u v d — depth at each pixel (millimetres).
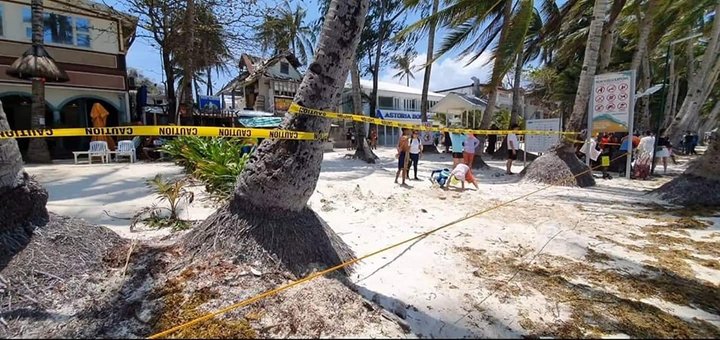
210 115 17328
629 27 18594
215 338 2258
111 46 15289
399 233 4770
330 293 2807
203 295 2664
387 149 24859
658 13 14484
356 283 3213
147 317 2461
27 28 13328
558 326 2602
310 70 3283
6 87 13094
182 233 4047
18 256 2811
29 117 13930
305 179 3293
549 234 4699
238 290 2740
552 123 11305
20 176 3010
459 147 10383
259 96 23234
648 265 3738
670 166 14406
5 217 2850
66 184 7629
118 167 10578
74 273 2936
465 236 4660
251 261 3057
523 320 2676
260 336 2299
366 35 20781
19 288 2621
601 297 3041
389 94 30734
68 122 14758
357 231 4844
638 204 6676
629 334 2512
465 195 7539
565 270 3596
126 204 5867
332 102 3344
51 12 13688
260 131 3156
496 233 4789
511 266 3684
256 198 3268
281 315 2514
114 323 2416
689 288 3219
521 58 16875
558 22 13820
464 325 2600
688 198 6645
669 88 23984
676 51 23969
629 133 10078
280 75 23766
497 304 2906
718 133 6676
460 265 3695
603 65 12766
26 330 2316
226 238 3203
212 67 19641
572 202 6836
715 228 5074
